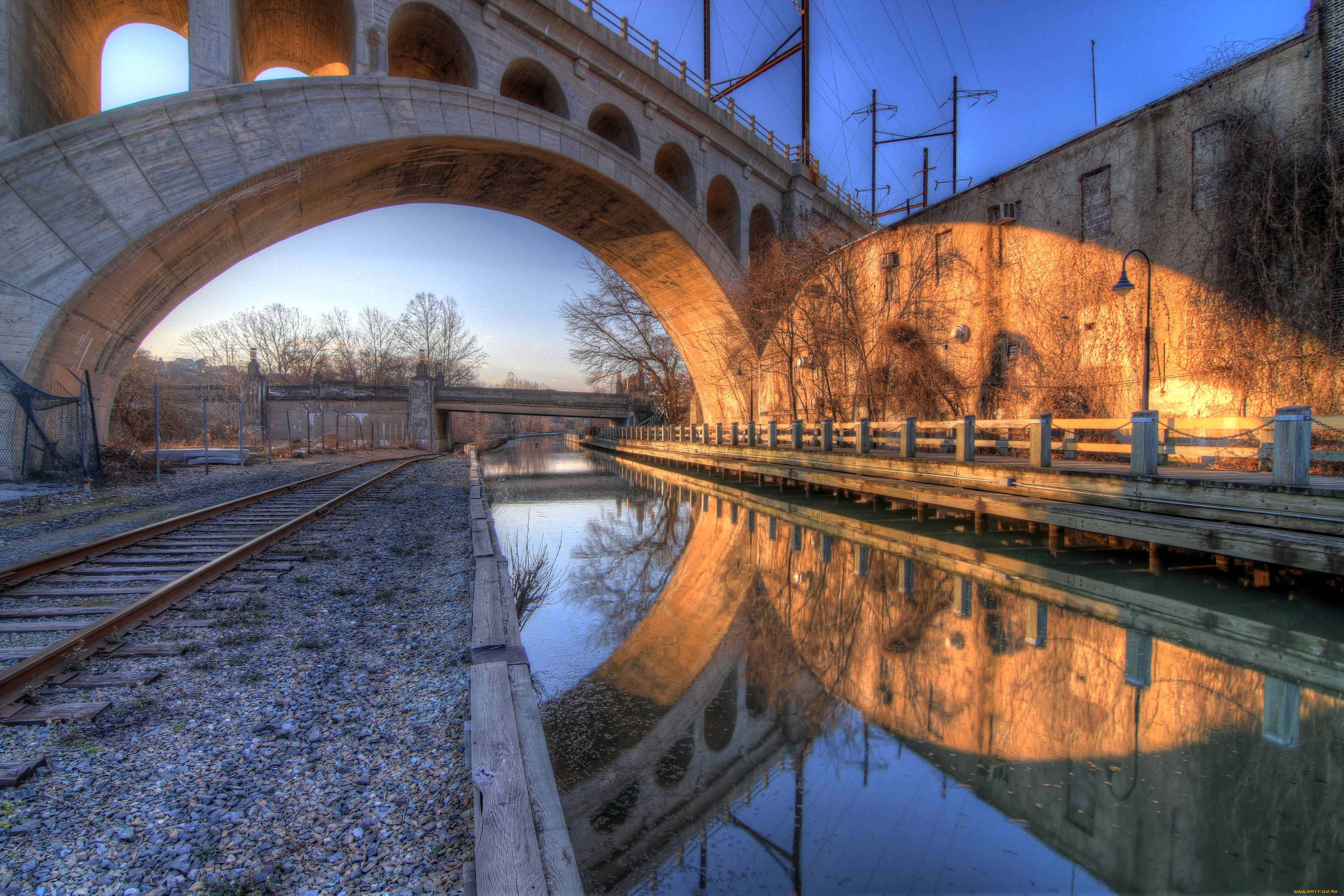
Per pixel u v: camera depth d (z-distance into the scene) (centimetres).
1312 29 1151
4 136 1291
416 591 619
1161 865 294
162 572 627
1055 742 432
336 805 265
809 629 689
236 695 369
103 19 1734
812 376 2564
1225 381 1271
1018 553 1009
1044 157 1697
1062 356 1634
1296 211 1160
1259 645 617
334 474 1967
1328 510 654
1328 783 374
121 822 248
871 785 377
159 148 1411
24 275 1273
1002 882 286
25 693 352
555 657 600
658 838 326
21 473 1276
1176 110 1382
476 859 188
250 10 1823
